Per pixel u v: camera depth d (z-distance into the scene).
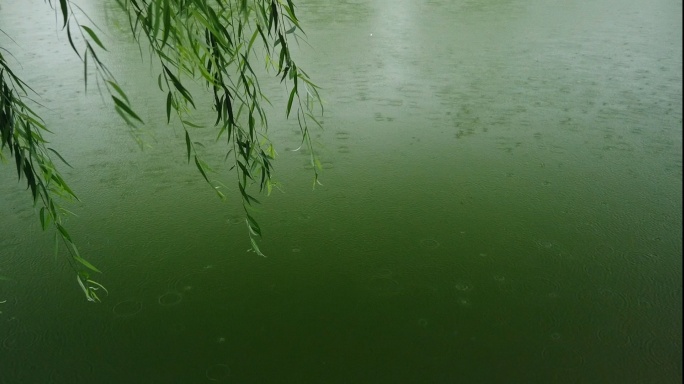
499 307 1.91
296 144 3.14
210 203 2.53
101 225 2.34
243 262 2.13
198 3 1.04
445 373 1.65
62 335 1.77
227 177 2.75
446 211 2.49
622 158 2.97
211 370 1.65
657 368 1.66
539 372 1.65
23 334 1.77
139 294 1.96
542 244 2.24
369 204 2.54
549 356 1.70
